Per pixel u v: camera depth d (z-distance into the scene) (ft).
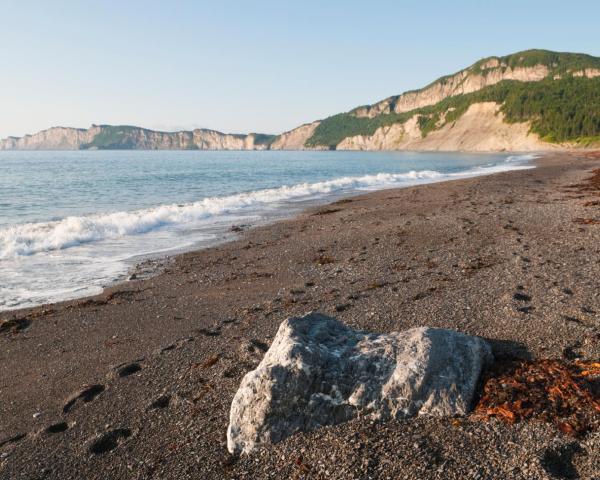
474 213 60.70
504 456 13.51
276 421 15.35
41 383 22.11
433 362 16.22
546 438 13.96
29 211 77.82
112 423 18.20
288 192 102.06
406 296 29.35
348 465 13.85
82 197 99.55
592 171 130.72
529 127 557.74
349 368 16.26
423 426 15.02
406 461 13.71
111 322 29.35
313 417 15.52
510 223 51.75
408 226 54.44
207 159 404.77
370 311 27.09
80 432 17.93
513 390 16.16
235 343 24.39
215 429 16.88
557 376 16.84
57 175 171.83
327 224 61.21
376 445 14.43
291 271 38.78
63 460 16.40
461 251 40.60
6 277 39.73
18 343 26.84
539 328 21.99
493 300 26.73
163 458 15.78
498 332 22.12
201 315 29.53
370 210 71.31
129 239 55.11
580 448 13.53
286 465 14.39
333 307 28.37
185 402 18.98
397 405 15.55
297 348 16.19
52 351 25.64
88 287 37.04
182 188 122.31
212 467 14.97
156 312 30.73
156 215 66.28
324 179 156.04
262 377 15.71
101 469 15.74
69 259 45.75
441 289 30.14
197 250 49.26
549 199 72.43
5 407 20.22
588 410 14.90
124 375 21.91
